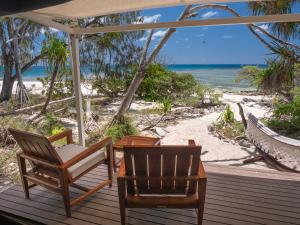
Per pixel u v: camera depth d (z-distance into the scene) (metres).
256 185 2.92
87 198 2.70
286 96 6.18
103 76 10.83
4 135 5.07
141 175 2.15
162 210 2.47
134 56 11.10
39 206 2.58
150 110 8.26
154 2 3.07
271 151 3.89
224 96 11.02
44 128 6.21
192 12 5.60
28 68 10.34
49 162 2.35
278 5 4.68
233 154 4.73
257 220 2.29
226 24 2.84
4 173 3.84
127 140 3.45
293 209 2.45
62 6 2.97
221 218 2.33
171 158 2.02
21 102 8.39
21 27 9.28
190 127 6.65
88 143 5.30
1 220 2.16
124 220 2.19
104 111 8.75
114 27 3.31
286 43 5.07
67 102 8.25
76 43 3.72
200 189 2.09
